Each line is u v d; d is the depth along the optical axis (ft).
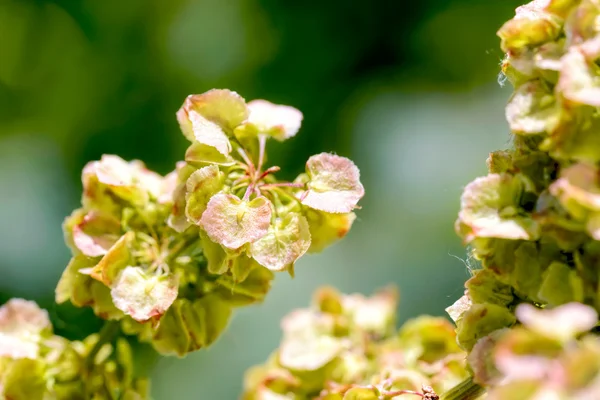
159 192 0.64
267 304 0.99
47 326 0.65
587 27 0.57
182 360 0.92
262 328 0.97
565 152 0.56
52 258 0.96
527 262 0.57
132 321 0.64
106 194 0.64
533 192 0.57
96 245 0.63
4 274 0.94
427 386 0.63
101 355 0.65
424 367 0.67
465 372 0.66
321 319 0.70
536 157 0.57
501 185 0.57
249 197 0.61
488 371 0.57
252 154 0.62
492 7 1.01
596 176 0.55
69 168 1.02
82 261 0.63
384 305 0.72
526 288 0.57
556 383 0.53
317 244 0.62
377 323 0.71
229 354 0.95
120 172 0.64
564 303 0.56
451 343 0.68
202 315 0.63
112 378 0.65
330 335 0.69
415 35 1.03
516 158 0.58
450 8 1.01
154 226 0.63
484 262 0.58
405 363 0.67
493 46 1.03
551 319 0.53
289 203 0.61
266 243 0.60
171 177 0.64
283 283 1.01
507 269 0.57
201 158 0.61
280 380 0.67
